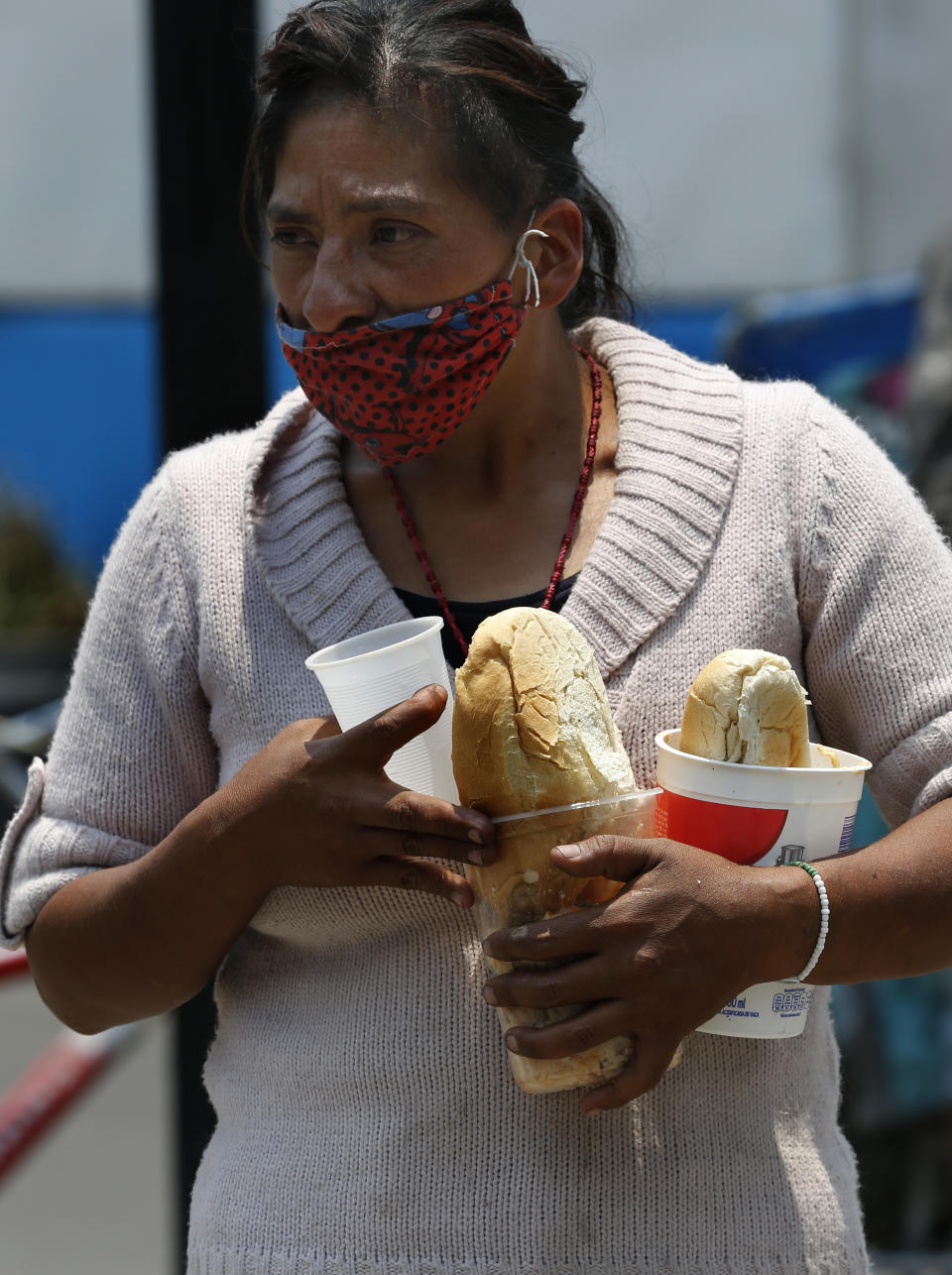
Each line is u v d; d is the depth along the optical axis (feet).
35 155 75.77
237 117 24.93
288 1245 14.49
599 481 16.11
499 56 14.90
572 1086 12.91
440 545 15.98
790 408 15.71
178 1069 23.11
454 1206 14.14
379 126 14.10
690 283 69.41
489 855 12.74
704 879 12.59
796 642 15.14
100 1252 36.81
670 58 68.18
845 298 38.86
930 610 14.62
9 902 16.26
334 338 14.66
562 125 15.66
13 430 80.43
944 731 14.20
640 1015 12.46
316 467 16.26
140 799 16.03
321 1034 14.88
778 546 15.07
